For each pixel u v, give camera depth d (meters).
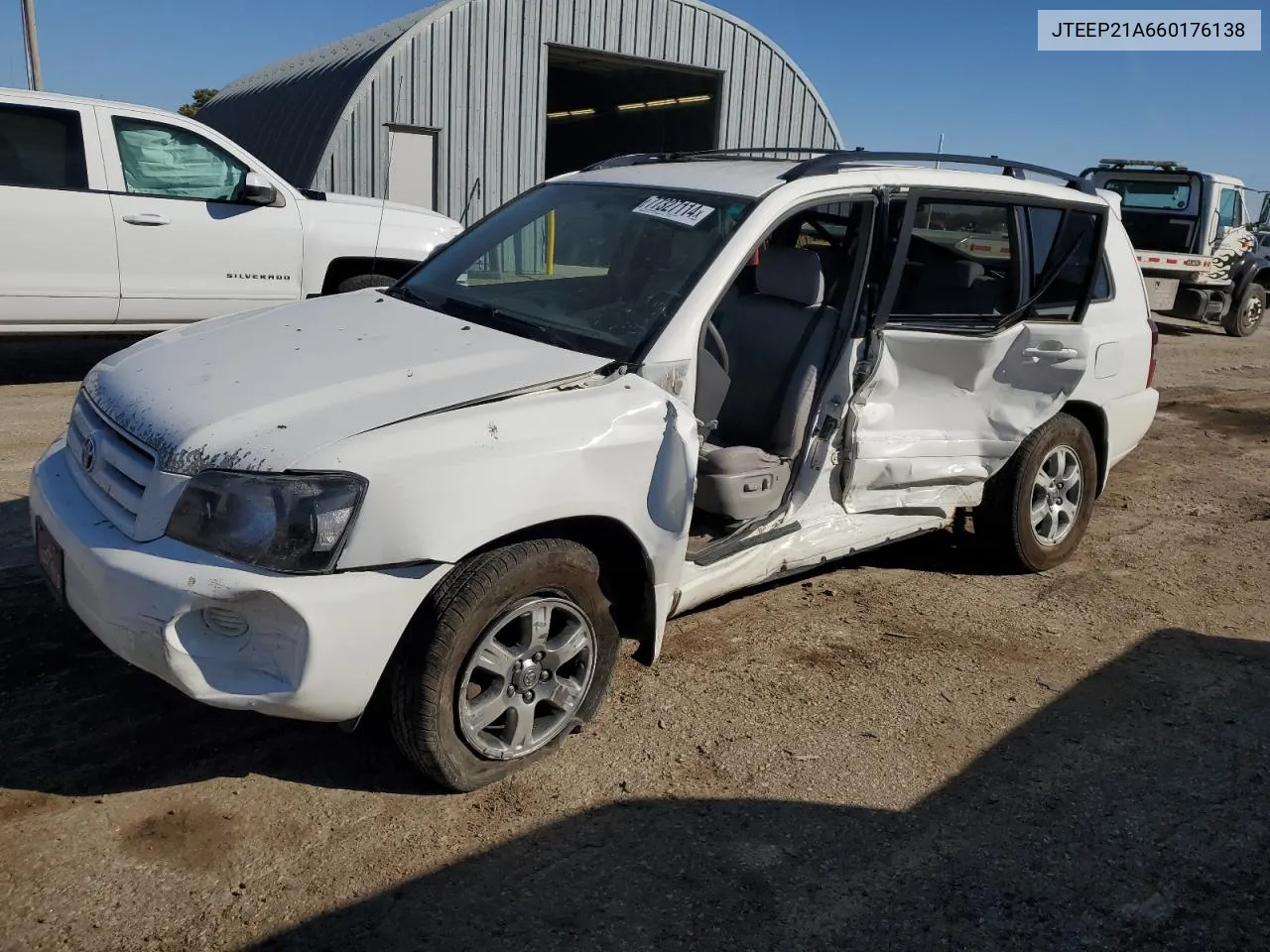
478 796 3.18
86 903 2.63
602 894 2.81
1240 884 3.04
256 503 2.72
